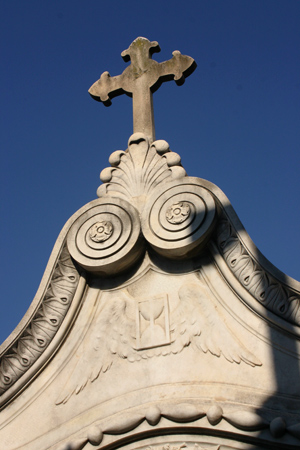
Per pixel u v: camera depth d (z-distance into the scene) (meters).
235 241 5.78
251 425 5.07
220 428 5.17
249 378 5.32
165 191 6.09
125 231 6.00
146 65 7.32
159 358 5.63
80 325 6.02
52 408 5.74
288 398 5.15
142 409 5.42
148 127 6.95
